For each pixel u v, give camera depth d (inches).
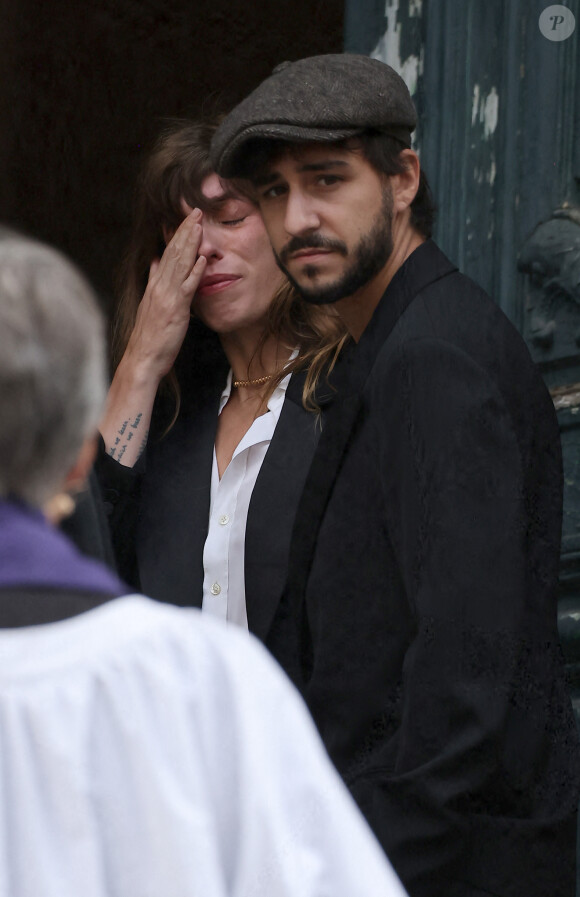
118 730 137.3
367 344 251.3
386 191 253.1
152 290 321.1
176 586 306.5
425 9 365.4
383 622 245.4
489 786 221.9
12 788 133.1
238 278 313.6
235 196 313.4
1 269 141.6
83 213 692.7
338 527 250.1
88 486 250.5
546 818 227.9
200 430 322.0
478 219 354.9
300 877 139.1
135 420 319.3
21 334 138.3
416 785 219.5
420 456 228.2
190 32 675.4
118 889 134.5
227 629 151.1
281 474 297.7
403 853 221.8
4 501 141.8
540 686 228.7
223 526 303.6
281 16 655.8
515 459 229.1
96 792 135.0
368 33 373.1
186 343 331.9
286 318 313.1
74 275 146.9
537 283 344.5
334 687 248.7
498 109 354.6
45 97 693.9
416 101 366.0
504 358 238.8
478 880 222.5
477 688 218.7
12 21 679.1
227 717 143.3
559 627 336.2
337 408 254.2
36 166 691.4
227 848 140.6
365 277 253.4
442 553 223.0
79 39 693.9
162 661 141.5
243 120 250.1
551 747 229.9
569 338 339.0
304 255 253.6
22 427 138.5
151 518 315.6
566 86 347.3
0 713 134.7
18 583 139.8
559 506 244.5
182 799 136.5
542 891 227.5
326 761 148.6
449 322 238.2
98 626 140.5
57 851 132.6
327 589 249.9
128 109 687.1
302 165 249.6
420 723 221.3
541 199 346.6
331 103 246.1
